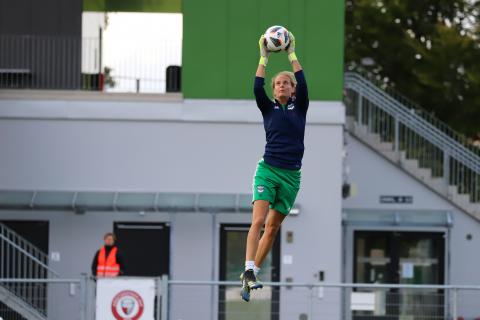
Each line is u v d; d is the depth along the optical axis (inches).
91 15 2827.3
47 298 2383.1
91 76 2783.0
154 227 2746.1
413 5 4121.6
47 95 2743.6
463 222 3034.0
